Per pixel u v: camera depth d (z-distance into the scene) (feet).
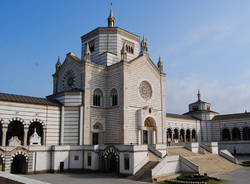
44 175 139.54
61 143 163.63
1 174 61.05
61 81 204.54
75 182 115.75
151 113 190.90
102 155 151.33
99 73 185.06
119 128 172.96
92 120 174.19
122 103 173.68
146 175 125.08
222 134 284.20
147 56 200.64
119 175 137.08
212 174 144.66
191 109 316.40
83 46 222.69
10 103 146.10
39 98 166.81
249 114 269.64
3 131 141.59
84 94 171.63
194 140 285.43
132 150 132.46
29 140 153.89
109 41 205.67
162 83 210.59
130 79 182.19
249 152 255.91
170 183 115.85
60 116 167.12
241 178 132.05
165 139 202.08
